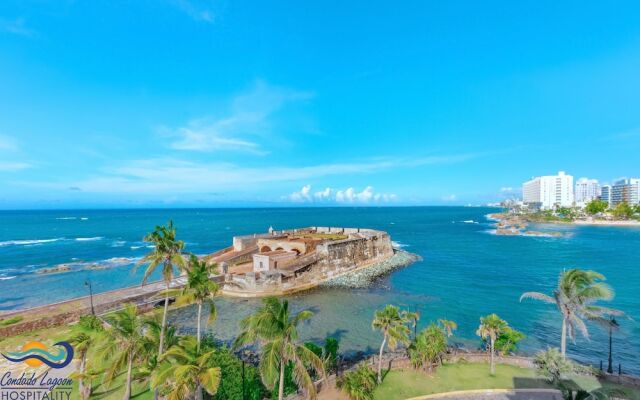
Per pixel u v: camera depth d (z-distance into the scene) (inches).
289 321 704.4
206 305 1875.0
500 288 2329.0
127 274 2748.5
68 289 2327.8
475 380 1010.1
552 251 3858.3
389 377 1028.5
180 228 6678.2
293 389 906.7
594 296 834.2
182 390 589.0
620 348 1381.6
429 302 2017.7
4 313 1524.4
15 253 3730.3
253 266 2333.9
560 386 788.0
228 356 993.5
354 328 1605.6
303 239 2908.5
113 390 908.6
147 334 845.8
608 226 7101.4
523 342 1464.1
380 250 3235.7
